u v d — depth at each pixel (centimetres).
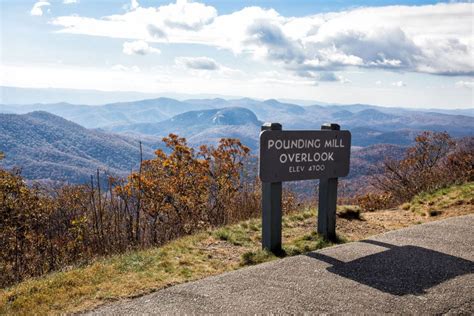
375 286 394
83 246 1131
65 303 391
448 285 395
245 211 995
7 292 455
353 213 808
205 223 1032
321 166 589
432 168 1406
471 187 921
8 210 1653
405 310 346
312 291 383
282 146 547
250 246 599
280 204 553
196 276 459
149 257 533
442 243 536
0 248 1492
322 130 588
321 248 566
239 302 361
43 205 1703
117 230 1134
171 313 343
